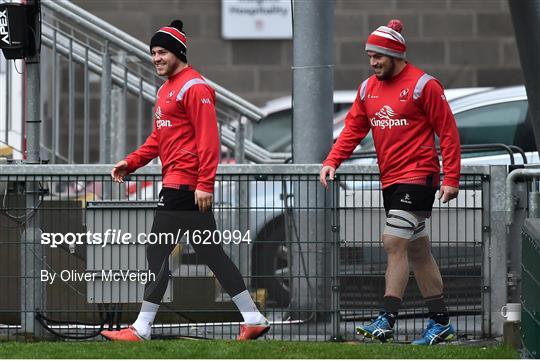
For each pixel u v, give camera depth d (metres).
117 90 44.72
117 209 32.78
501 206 33.16
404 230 30.70
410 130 30.69
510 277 33.12
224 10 79.38
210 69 79.62
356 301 32.91
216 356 27.98
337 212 32.88
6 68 41.38
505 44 79.69
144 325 31.55
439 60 79.75
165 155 31.22
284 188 32.97
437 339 31.72
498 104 45.09
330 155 31.67
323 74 35.66
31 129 34.03
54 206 33.75
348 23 79.50
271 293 32.97
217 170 32.88
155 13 79.00
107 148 41.94
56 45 42.81
